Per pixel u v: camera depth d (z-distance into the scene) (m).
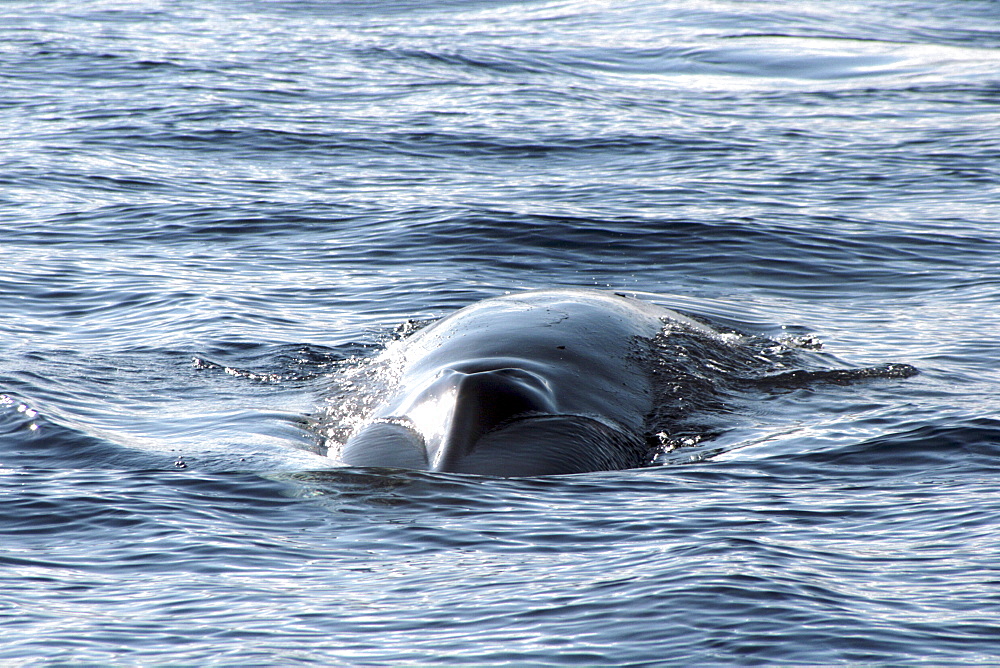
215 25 145.88
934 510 22.56
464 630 17.41
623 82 111.56
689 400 30.62
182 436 29.16
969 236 54.72
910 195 64.38
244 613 18.09
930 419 29.17
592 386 29.39
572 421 27.28
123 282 46.44
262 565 20.19
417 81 105.94
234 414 31.06
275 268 49.53
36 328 39.94
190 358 36.47
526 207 59.88
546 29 149.88
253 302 43.53
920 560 19.81
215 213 59.50
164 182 67.06
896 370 34.22
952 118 90.69
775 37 140.62
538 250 52.38
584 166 72.62
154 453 27.59
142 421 30.52
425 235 54.66
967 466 25.67
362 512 22.95
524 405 27.31
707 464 26.47
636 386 30.42
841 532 21.42
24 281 46.16
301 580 19.50
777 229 55.22
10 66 107.12
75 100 91.94
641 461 27.39
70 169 69.19
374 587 19.12
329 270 49.19
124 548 21.03
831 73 118.56
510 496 23.83
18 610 18.25
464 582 19.23
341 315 42.03
